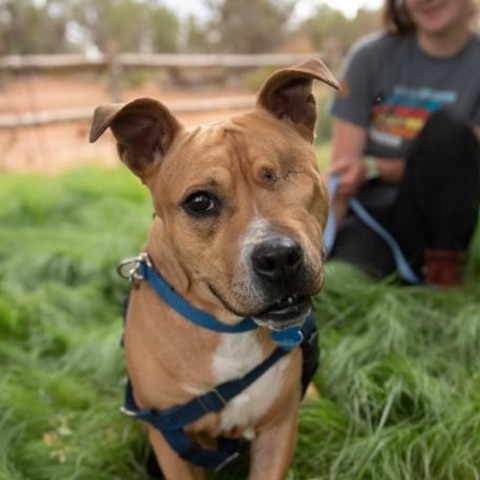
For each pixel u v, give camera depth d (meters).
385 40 1.12
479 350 0.89
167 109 0.62
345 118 1.12
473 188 1.02
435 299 1.01
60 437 0.82
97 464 0.77
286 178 0.60
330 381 0.86
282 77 0.63
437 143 1.01
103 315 1.13
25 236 1.44
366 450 0.73
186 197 0.59
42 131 3.26
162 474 0.77
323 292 1.02
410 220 1.06
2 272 1.26
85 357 0.97
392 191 1.11
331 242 1.10
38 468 0.77
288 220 0.57
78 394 0.90
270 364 0.65
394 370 0.83
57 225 1.60
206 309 0.62
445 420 0.76
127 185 1.89
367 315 0.97
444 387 0.81
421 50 1.09
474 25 1.13
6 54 3.33
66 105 4.21
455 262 1.06
